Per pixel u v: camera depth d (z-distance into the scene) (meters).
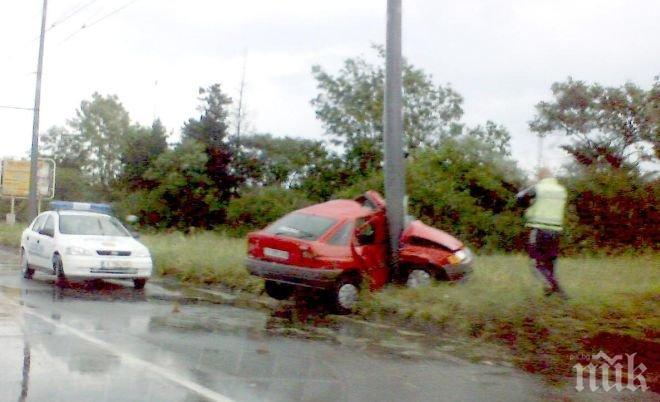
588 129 36.47
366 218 12.54
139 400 6.14
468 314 10.09
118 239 15.00
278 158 41.41
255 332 9.86
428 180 26.97
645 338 8.48
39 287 14.22
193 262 16.62
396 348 9.16
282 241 11.87
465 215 26.31
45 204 55.66
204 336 9.33
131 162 44.84
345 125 41.44
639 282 11.83
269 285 13.30
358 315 11.64
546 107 37.34
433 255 12.70
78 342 8.49
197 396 6.33
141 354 7.99
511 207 27.23
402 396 6.76
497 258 19.39
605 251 22.52
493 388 7.27
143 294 13.82
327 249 11.73
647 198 23.69
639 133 35.50
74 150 75.25
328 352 8.70
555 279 10.25
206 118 43.28
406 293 11.53
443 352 9.01
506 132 37.28
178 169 41.59
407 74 43.44
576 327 9.02
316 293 12.79
